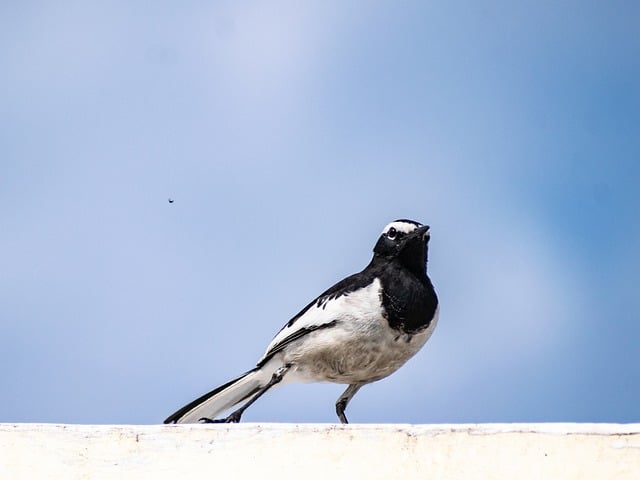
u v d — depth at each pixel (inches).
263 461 421.4
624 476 407.2
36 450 426.3
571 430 416.2
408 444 418.9
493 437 417.7
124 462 424.8
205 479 420.8
